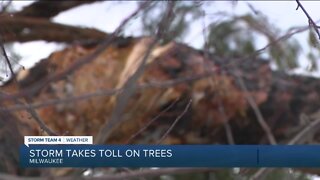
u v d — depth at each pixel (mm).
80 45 4582
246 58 3453
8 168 3443
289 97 4805
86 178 2826
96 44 4680
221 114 4680
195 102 4574
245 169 3502
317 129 3996
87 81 4500
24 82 3900
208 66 4055
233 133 4828
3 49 2525
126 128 4465
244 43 4453
